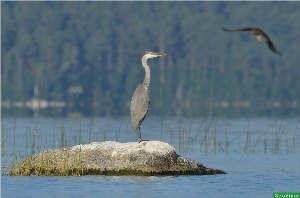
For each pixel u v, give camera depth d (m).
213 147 35.41
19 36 144.38
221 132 47.06
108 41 142.12
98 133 44.59
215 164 29.64
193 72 127.12
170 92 120.75
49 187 22.64
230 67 134.88
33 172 24.80
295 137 43.53
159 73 127.56
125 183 23.19
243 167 28.53
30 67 135.62
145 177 24.23
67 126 53.28
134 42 142.75
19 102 119.56
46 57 138.25
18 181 23.56
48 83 125.94
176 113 86.25
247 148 35.59
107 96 124.94
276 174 26.25
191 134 44.53
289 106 120.88
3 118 71.19
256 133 46.84
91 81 130.12
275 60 138.12
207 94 106.50
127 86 128.38
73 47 139.75
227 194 21.97
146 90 25.81
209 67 134.25
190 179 24.12
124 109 107.06
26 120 65.31
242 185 23.55
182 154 33.38
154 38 144.38
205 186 23.09
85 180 23.64
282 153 34.41
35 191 22.11
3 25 145.00
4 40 142.62
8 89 120.88
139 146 25.02
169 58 137.50
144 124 55.97
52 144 34.81
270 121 63.78
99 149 25.09
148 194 21.73
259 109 103.25
